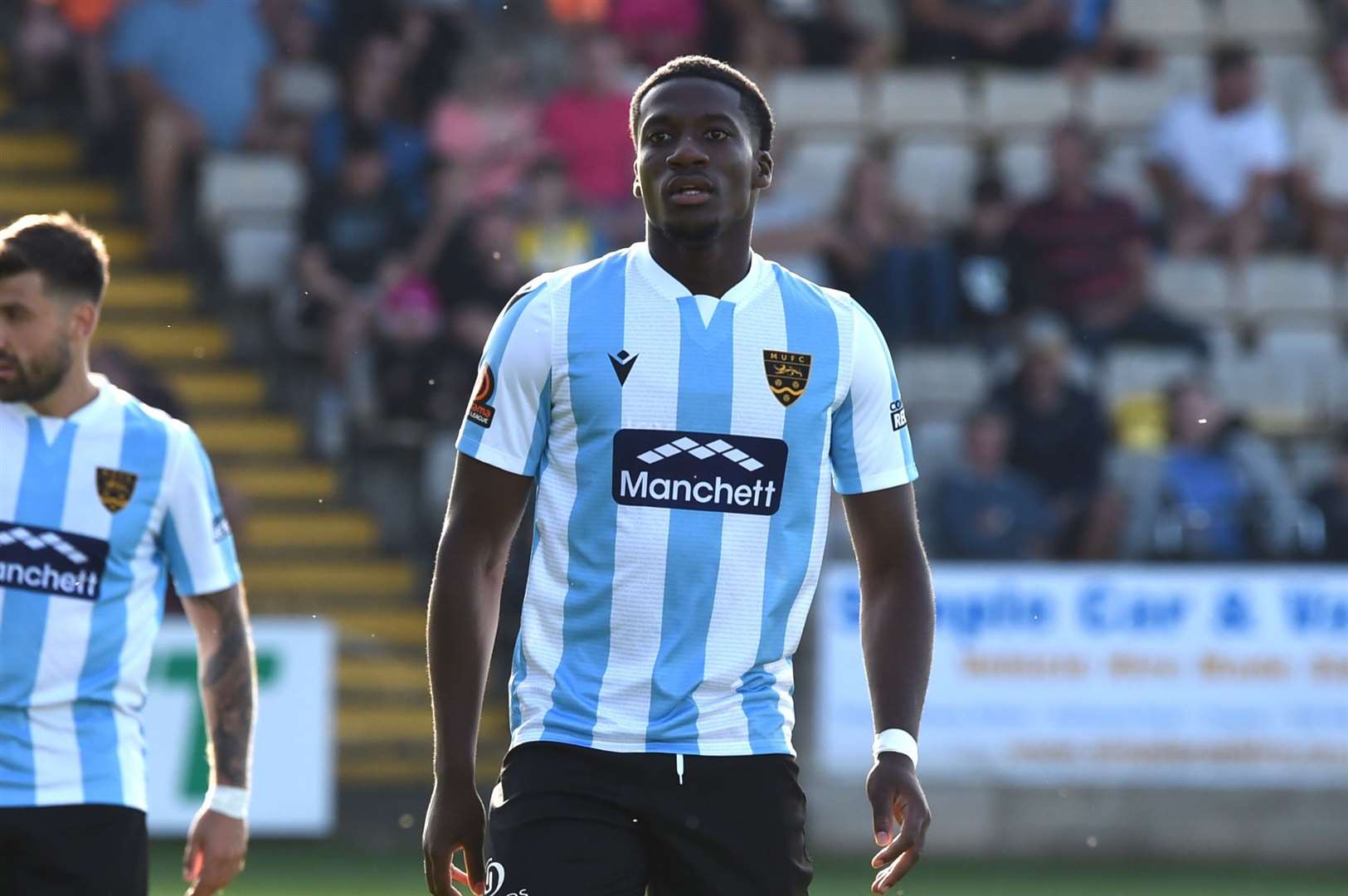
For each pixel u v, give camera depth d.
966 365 43.03
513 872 12.39
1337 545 38.31
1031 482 38.41
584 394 12.56
